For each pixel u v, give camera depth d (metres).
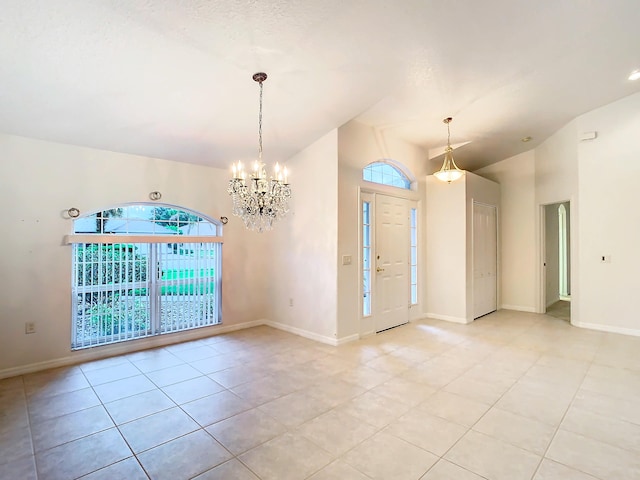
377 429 2.27
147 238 4.01
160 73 2.74
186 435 2.21
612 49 3.10
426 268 5.60
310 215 4.41
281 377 3.14
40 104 2.88
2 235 3.19
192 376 3.17
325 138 4.22
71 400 2.70
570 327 4.92
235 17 2.29
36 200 3.35
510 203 6.25
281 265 4.83
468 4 2.37
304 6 2.26
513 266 6.23
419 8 2.37
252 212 3.26
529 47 2.96
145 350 3.92
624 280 4.54
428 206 5.61
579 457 1.96
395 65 3.05
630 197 4.46
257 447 2.07
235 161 4.43
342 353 3.79
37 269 3.36
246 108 3.43
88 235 3.62
